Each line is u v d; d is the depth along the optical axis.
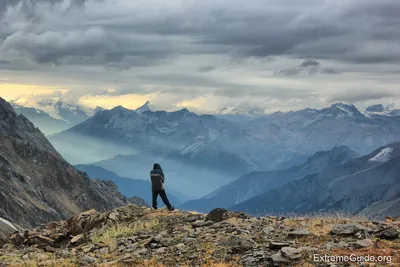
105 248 20.09
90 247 20.59
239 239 17.81
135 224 23.58
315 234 18.47
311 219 22.42
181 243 19.17
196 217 24.22
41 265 17.66
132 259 17.48
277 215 23.92
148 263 16.64
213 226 21.61
